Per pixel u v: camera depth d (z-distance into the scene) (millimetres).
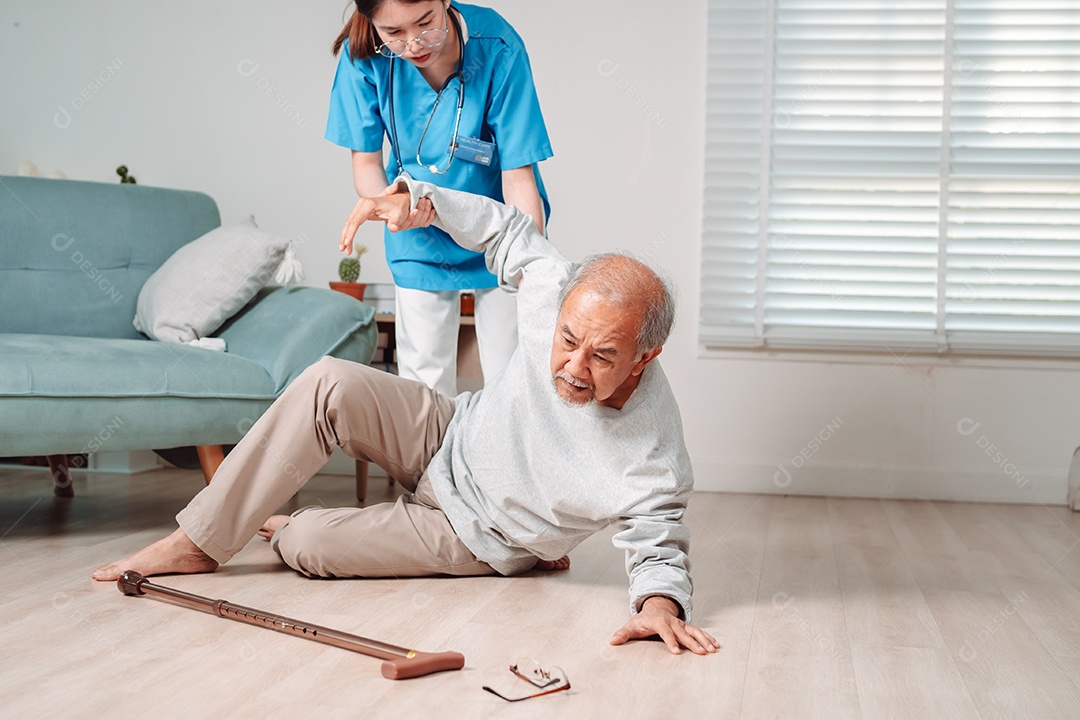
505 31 2027
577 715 1190
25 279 2766
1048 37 3242
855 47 3312
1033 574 2145
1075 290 3258
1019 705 1281
